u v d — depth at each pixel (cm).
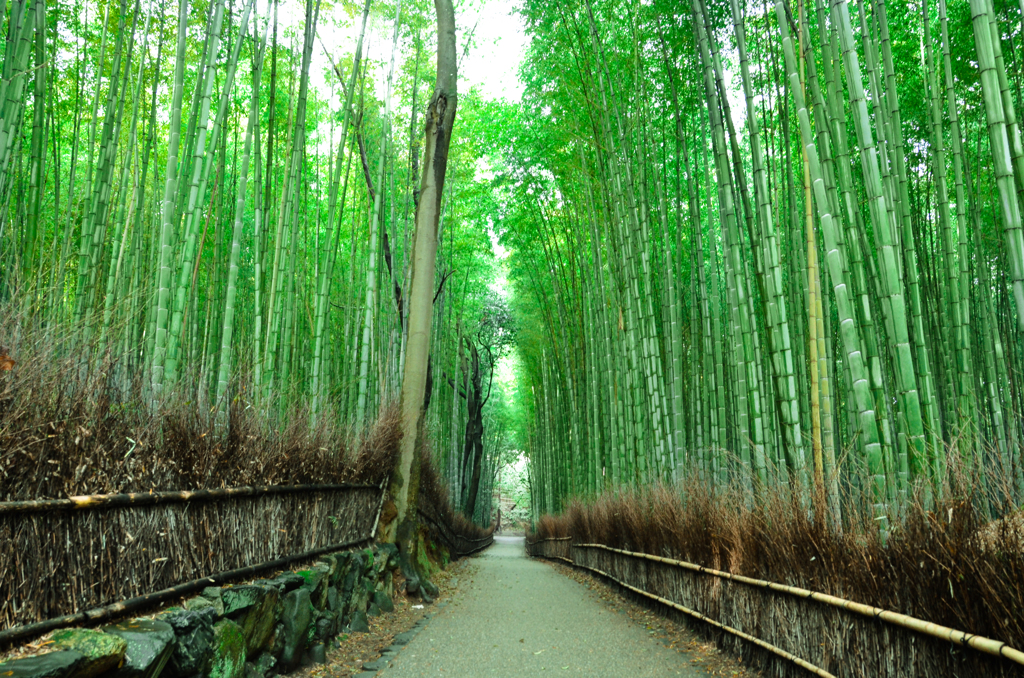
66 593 174
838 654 238
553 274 1093
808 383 430
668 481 585
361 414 580
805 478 302
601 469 926
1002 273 493
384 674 305
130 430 212
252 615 253
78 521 180
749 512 333
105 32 426
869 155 260
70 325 211
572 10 646
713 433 524
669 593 460
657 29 548
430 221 632
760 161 341
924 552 193
